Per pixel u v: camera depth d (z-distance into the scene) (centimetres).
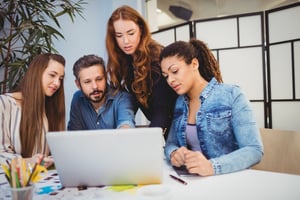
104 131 81
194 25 256
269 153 142
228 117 124
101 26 303
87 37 299
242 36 250
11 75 230
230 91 126
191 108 134
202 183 90
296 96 229
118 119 142
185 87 125
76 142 81
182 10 302
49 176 103
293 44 226
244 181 91
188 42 133
